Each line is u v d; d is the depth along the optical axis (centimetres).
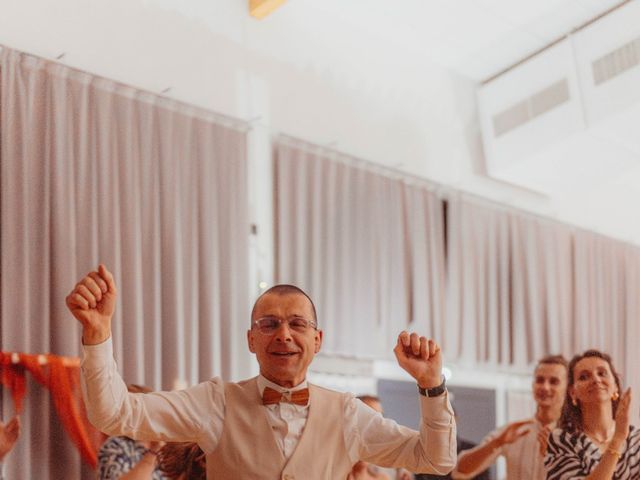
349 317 550
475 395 654
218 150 500
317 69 575
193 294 468
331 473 208
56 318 409
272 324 212
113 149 451
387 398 589
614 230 827
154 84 484
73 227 423
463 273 632
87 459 401
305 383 215
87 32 460
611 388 338
